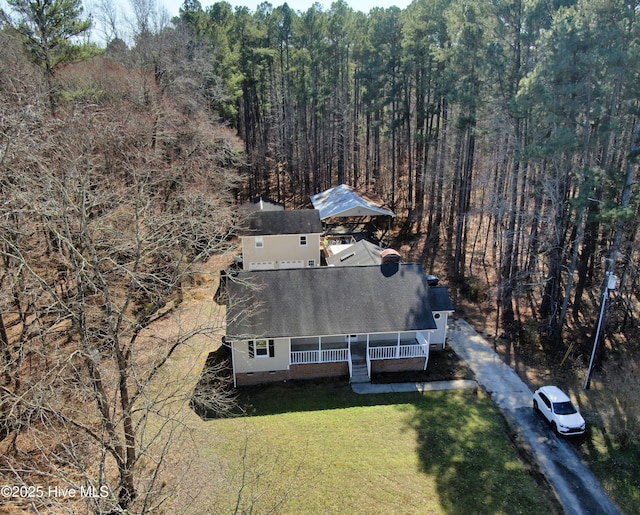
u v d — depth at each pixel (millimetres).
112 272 14219
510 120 24766
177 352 21734
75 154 16891
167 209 21672
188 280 29672
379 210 37188
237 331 19375
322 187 51562
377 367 21234
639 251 23000
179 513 11469
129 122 25219
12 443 12844
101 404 10711
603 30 19266
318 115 53031
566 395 18359
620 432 16656
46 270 16828
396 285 22031
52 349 15031
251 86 49188
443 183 39250
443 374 21172
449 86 29000
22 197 10805
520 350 23188
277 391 19688
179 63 34000
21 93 16844
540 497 14102
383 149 54031
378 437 16500
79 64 28344
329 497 13703
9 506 11477
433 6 34375
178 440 15922
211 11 50844
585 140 20219
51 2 25328
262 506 13297
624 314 24719
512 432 17312
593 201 20797
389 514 13211
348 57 48188
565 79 20312
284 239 31375
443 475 14773
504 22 25078
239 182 50500
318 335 19812
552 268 24375
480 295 28875
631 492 14562
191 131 29297
